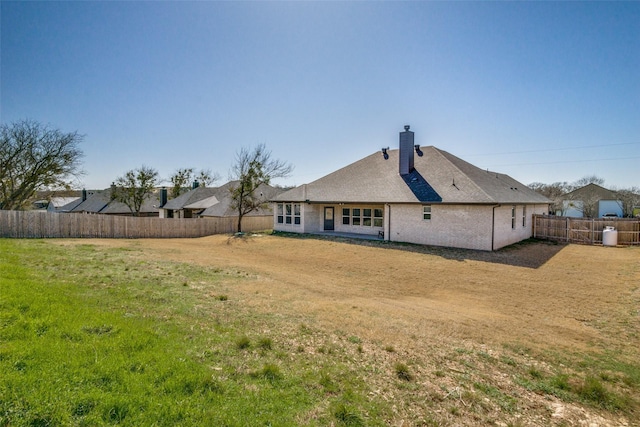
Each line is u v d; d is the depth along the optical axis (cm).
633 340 658
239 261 1417
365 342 564
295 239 2172
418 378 452
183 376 372
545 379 479
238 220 2761
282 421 327
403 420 356
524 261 1509
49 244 1558
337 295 939
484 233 1728
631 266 1403
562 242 2103
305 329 600
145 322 547
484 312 824
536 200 2411
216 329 558
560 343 627
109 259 1198
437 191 1920
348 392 397
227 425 307
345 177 2514
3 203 2691
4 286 612
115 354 401
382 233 2150
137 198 4150
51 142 2761
